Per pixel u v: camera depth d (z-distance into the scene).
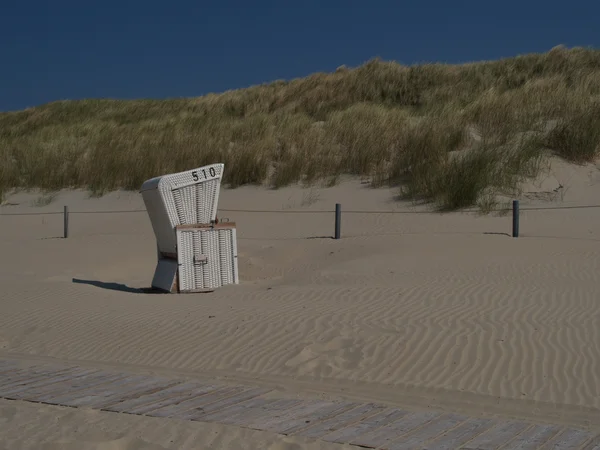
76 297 11.58
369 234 16.17
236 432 6.04
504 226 15.73
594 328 8.47
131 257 16.61
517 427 6.12
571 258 12.45
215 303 10.75
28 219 21.36
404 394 7.05
